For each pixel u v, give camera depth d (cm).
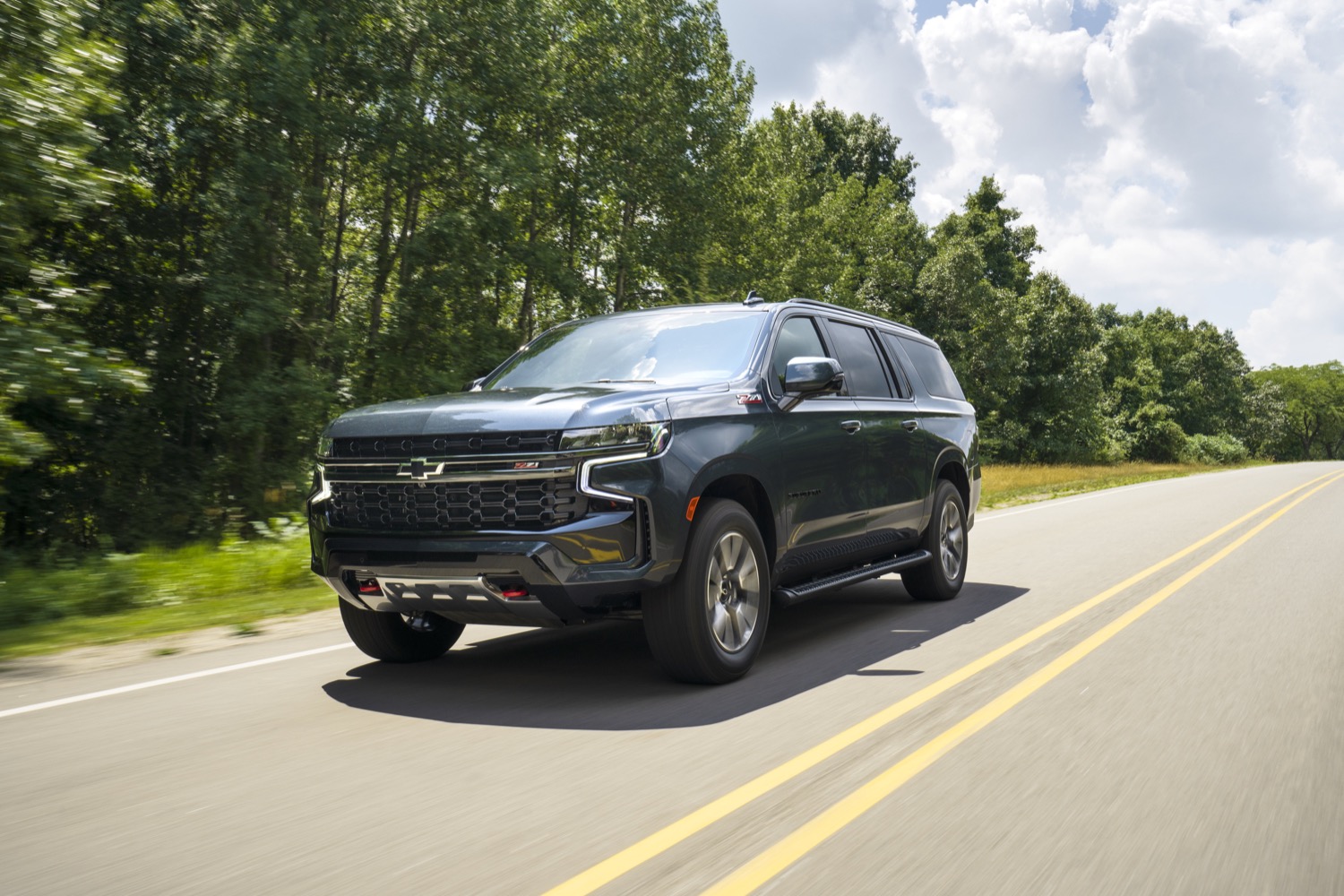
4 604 773
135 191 2430
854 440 662
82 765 397
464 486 488
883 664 573
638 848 305
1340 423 14512
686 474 505
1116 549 1175
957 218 6912
